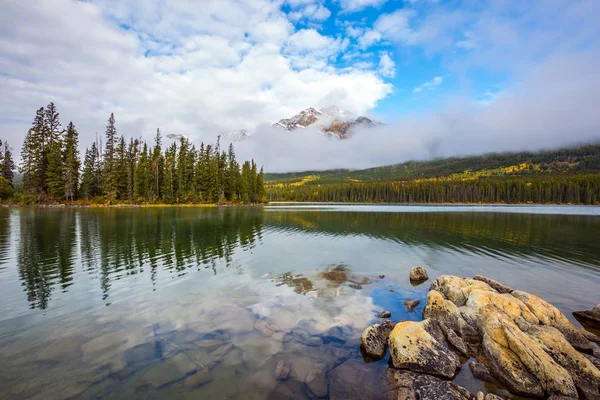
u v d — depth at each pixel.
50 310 11.52
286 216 61.12
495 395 7.17
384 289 15.25
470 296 11.95
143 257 20.52
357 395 7.06
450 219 56.88
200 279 16.12
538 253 24.94
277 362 8.27
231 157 110.25
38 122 66.88
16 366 7.73
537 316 10.80
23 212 50.81
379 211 83.12
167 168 88.06
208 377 7.47
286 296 13.78
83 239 26.12
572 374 8.09
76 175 71.81
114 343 9.03
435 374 8.11
